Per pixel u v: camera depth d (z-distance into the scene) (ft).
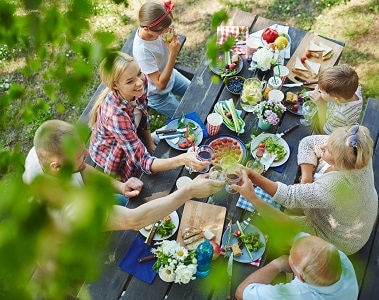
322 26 15.62
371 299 8.71
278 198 8.57
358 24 15.52
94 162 11.12
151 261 8.36
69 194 1.98
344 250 8.95
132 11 15.48
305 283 7.34
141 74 10.09
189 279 7.89
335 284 7.18
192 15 16.02
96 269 1.91
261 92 10.27
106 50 2.61
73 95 2.60
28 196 1.93
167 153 9.86
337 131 8.16
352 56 14.98
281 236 3.22
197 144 9.88
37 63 2.84
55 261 1.89
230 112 10.09
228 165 8.46
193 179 9.10
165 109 12.49
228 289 8.04
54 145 4.78
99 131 10.32
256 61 10.64
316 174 9.53
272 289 7.37
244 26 11.53
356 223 8.52
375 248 9.30
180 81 12.68
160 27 10.46
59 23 2.53
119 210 7.79
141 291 8.10
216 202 9.01
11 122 3.15
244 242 8.50
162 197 8.38
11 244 1.77
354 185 8.13
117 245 8.49
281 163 9.62
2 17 2.48
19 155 2.82
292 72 10.93
